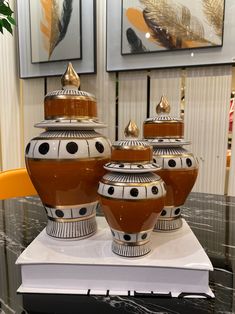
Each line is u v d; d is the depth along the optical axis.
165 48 1.33
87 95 0.47
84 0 1.44
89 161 0.43
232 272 0.45
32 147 0.45
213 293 0.39
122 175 0.40
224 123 1.30
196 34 1.27
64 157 0.42
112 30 1.41
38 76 1.62
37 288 0.40
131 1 1.35
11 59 1.69
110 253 0.42
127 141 0.41
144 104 1.42
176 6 1.28
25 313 0.35
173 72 1.35
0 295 0.39
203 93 1.32
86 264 0.39
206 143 1.34
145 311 0.35
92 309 0.36
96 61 1.47
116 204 0.38
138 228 0.39
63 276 0.40
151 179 0.40
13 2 1.62
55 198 0.45
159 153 0.48
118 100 1.47
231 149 1.29
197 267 0.38
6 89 1.73
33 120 1.71
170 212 0.50
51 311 0.36
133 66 1.40
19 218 0.73
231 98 1.28
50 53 1.57
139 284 0.39
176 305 0.37
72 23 1.48
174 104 1.37
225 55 1.25
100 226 0.54
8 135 1.78
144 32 1.35
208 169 1.35
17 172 0.98
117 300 0.38
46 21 1.55
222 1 1.22
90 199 0.47
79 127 0.45
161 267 0.38
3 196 0.94
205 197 0.95
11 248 0.54
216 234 0.61
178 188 0.48
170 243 0.46
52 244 0.46
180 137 0.51
